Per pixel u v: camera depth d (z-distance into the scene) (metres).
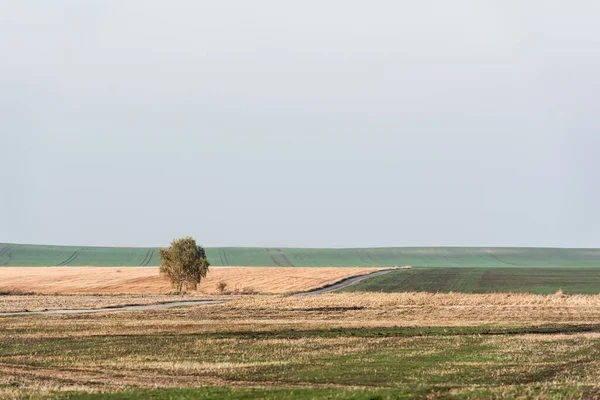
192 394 50.75
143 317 119.31
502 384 57.25
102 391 52.91
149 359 72.44
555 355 74.06
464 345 82.81
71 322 109.81
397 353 76.50
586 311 126.31
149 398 49.22
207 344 84.12
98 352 77.75
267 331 96.44
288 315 122.38
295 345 83.31
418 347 81.38
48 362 70.69
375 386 56.94
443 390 52.91
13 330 98.75
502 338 88.88
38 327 102.50
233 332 95.44
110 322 109.75
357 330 97.56
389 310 129.88
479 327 100.88
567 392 51.81
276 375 62.44
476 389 53.34
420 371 64.25
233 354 76.12
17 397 50.25
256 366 67.56
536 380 59.28
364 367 66.81
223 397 49.47
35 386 56.03
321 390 52.59
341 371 64.50
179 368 66.44
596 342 84.50
